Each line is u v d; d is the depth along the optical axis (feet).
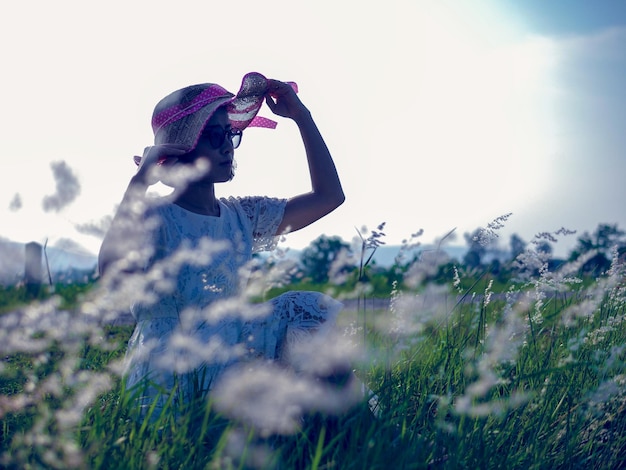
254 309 9.69
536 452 9.67
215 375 10.05
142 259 9.98
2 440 9.95
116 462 8.16
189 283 10.64
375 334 12.10
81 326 8.84
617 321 13.30
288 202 12.65
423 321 11.74
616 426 10.84
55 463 7.90
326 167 13.05
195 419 9.29
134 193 10.45
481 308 12.72
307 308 10.52
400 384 10.85
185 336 9.42
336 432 9.21
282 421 7.93
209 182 11.55
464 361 11.33
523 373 11.75
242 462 7.73
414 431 9.48
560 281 13.32
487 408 9.04
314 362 9.30
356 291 11.19
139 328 10.88
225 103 11.34
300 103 13.32
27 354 11.87
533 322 13.03
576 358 12.22
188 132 11.21
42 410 8.90
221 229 11.39
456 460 8.80
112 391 10.75
